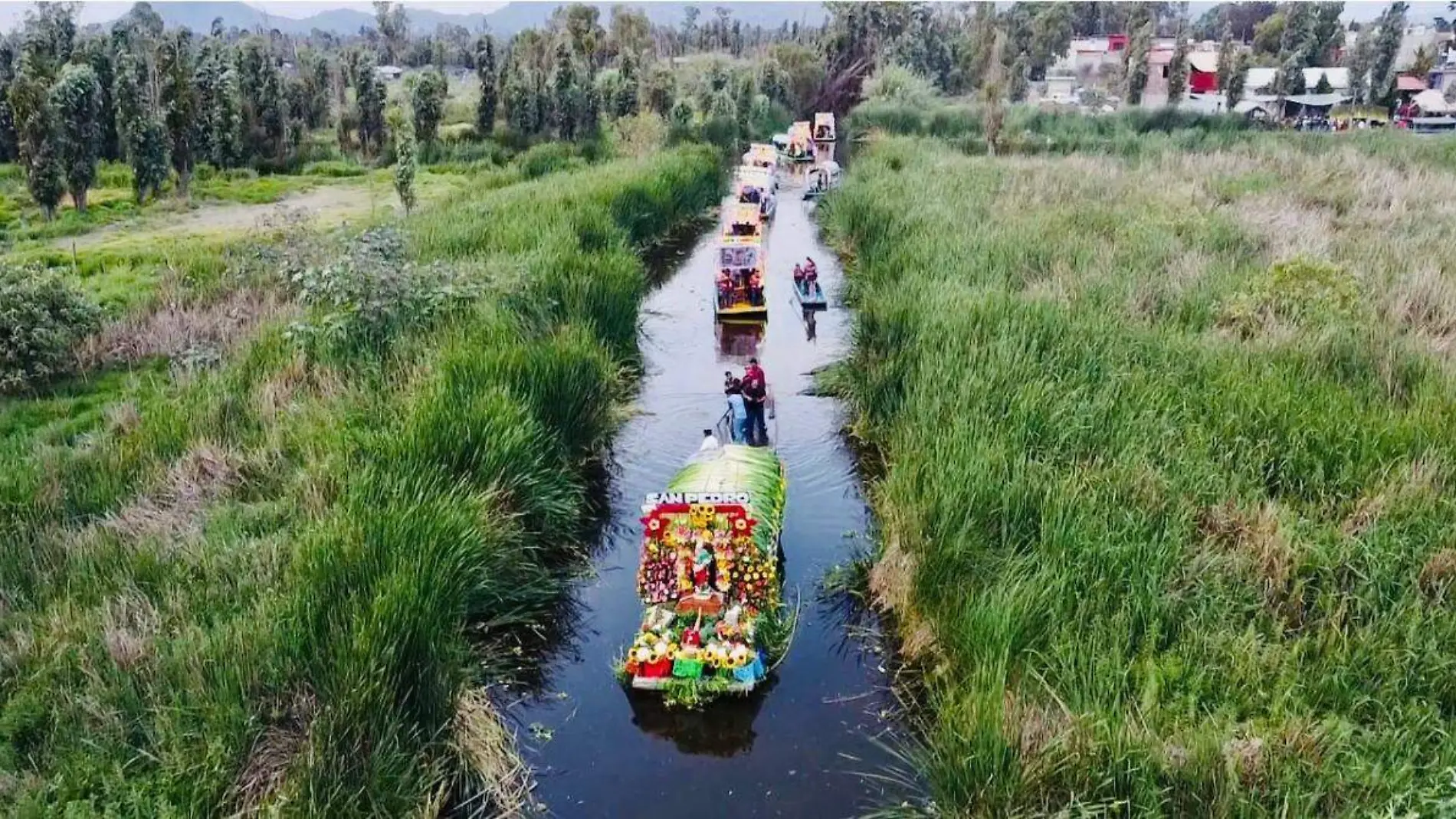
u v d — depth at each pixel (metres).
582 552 12.70
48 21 47.84
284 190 35.69
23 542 10.21
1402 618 8.56
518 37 77.94
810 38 104.31
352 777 7.63
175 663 8.53
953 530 10.38
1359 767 7.16
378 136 45.03
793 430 16.11
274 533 10.79
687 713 9.73
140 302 18.62
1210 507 10.64
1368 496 10.47
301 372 14.77
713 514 10.24
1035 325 15.20
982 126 49.34
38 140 27.84
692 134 47.78
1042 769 7.35
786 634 10.77
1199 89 69.38
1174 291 17.45
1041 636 8.77
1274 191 27.80
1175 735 7.59
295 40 112.25
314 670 8.41
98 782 7.54
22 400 14.82
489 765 8.59
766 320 21.91
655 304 23.75
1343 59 79.94
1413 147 36.69
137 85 36.72
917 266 20.16
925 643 10.05
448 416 12.09
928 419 12.95
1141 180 30.48
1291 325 15.19
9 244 24.66
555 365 14.35
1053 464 11.50
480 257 20.30
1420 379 13.12
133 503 11.34
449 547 9.92
